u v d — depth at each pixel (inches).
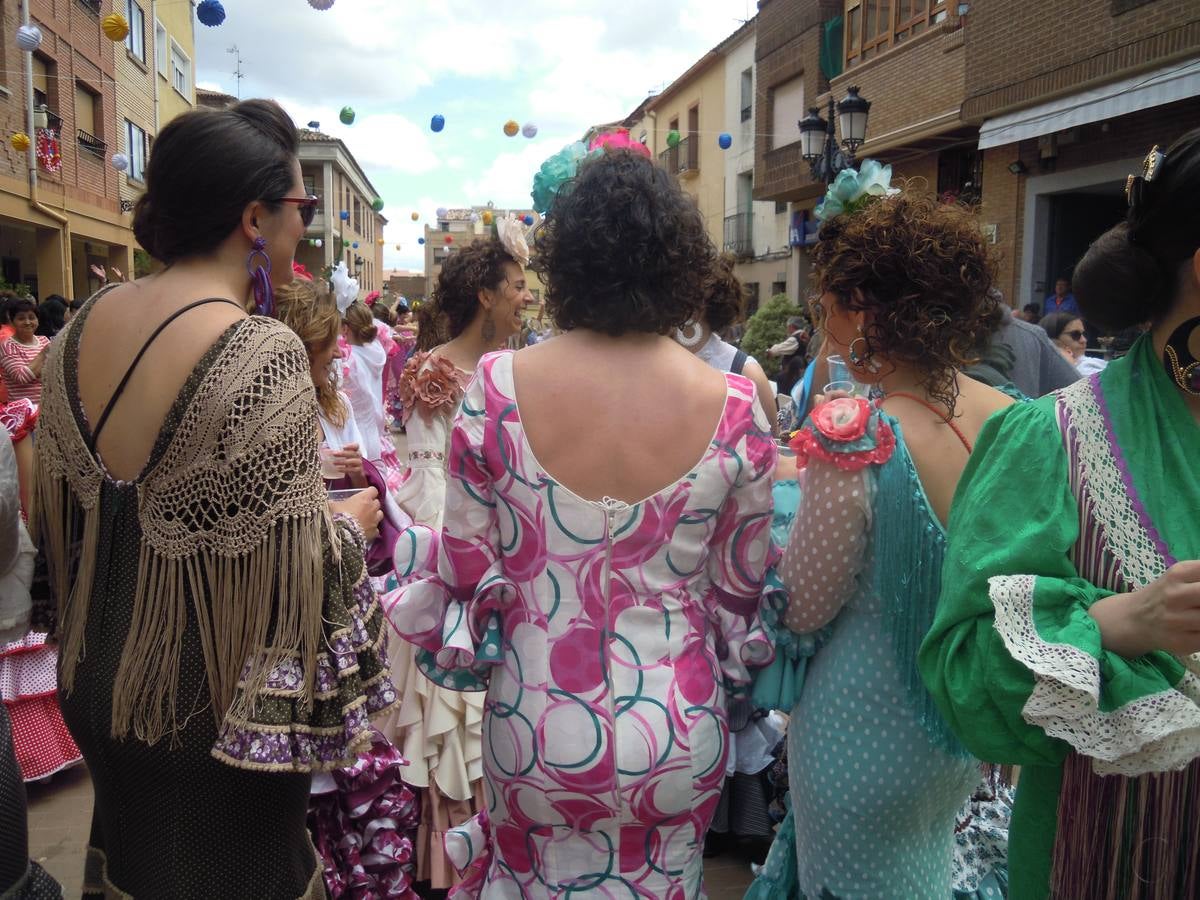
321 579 61.6
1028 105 407.2
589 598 60.6
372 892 101.0
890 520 63.9
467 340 124.7
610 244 59.6
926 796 67.2
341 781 96.4
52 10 581.3
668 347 64.2
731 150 893.2
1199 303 49.6
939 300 65.0
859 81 571.2
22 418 116.3
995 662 49.7
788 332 521.0
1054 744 49.7
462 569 64.4
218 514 59.6
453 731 107.0
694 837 64.1
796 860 79.9
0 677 133.4
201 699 60.2
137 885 62.7
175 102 888.9
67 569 65.5
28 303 278.1
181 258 65.8
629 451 60.5
